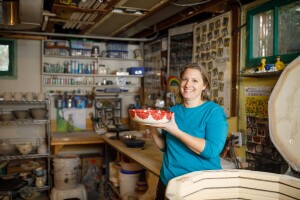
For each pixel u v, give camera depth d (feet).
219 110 5.17
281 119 6.43
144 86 16.16
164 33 13.87
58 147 13.44
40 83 15.15
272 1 7.62
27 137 15.12
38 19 9.31
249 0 8.71
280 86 6.54
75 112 15.71
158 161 8.29
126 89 16.06
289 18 7.24
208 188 3.42
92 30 13.24
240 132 8.57
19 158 13.39
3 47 14.48
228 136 8.43
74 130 15.66
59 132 15.29
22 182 10.57
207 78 5.52
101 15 10.48
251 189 3.49
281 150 6.38
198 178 3.29
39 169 13.55
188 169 5.24
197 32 11.00
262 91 7.97
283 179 3.32
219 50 9.73
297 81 6.20
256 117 8.15
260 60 8.02
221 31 9.64
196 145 4.66
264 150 7.86
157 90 14.47
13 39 14.58
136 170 10.53
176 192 2.91
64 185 12.50
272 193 3.38
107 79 16.16
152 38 14.70
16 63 14.73
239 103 8.80
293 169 6.22
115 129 12.81
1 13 9.29
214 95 9.96
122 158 10.96
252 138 8.27
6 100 13.38
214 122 5.02
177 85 12.25
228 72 9.30
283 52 7.40
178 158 5.35
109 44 15.75
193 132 5.20
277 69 7.07
